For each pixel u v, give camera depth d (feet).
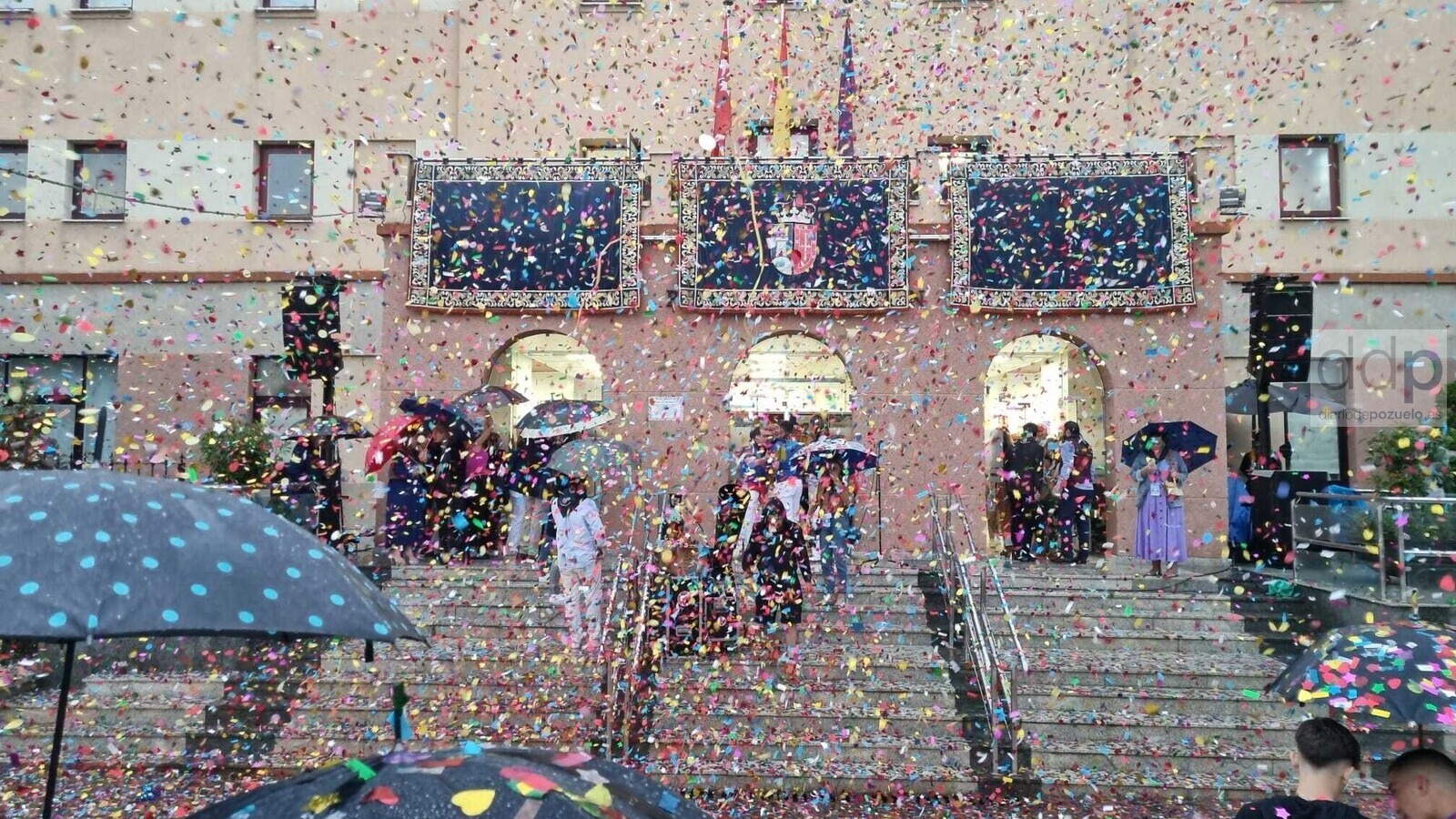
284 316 39.83
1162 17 52.21
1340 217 52.54
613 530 41.37
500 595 34.01
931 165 45.27
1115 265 42.06
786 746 25.71
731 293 42.80
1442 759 12.23
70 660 9.50
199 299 53.16
